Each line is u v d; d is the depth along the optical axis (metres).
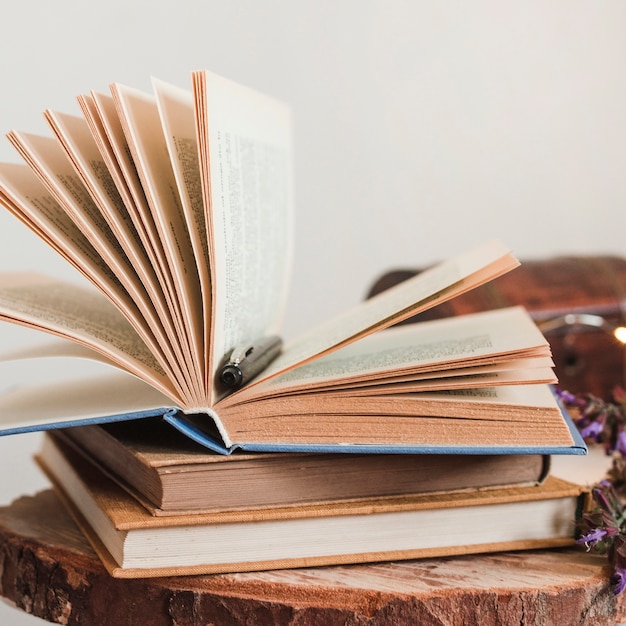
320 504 0.52
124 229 0.51
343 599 0.50
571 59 1.10
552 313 0.74
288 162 0.63
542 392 0.54
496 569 0.52
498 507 0.53
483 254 0.56
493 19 1.07
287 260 0.63
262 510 0.51
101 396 0.55
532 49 1.09
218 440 0.52
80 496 0.57
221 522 0.51
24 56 0.93
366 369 0.52
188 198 0.51
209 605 0.51
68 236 0.52
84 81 0.96
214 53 0.99
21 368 0.96
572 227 1.13
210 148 0.51
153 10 0.97
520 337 0.53
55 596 0.53
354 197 1.06
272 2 1.00
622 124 1.13
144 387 0.56
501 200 1.11
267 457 0.51
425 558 0.53
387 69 1.05
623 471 0.60
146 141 0.51
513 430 0.51
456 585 0.51
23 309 0.53
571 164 1.12
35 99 0.94
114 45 0.96
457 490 0.53
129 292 0.51
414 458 0.53
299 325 1.07
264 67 1.01
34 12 0.93
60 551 0.54
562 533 0.54
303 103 1.03
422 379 0.51
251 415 0.51
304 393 0.51
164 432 0.55
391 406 0.51
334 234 1.06
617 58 1.12
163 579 0.51
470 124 1.08
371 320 0.53
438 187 1.08
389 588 0.51
